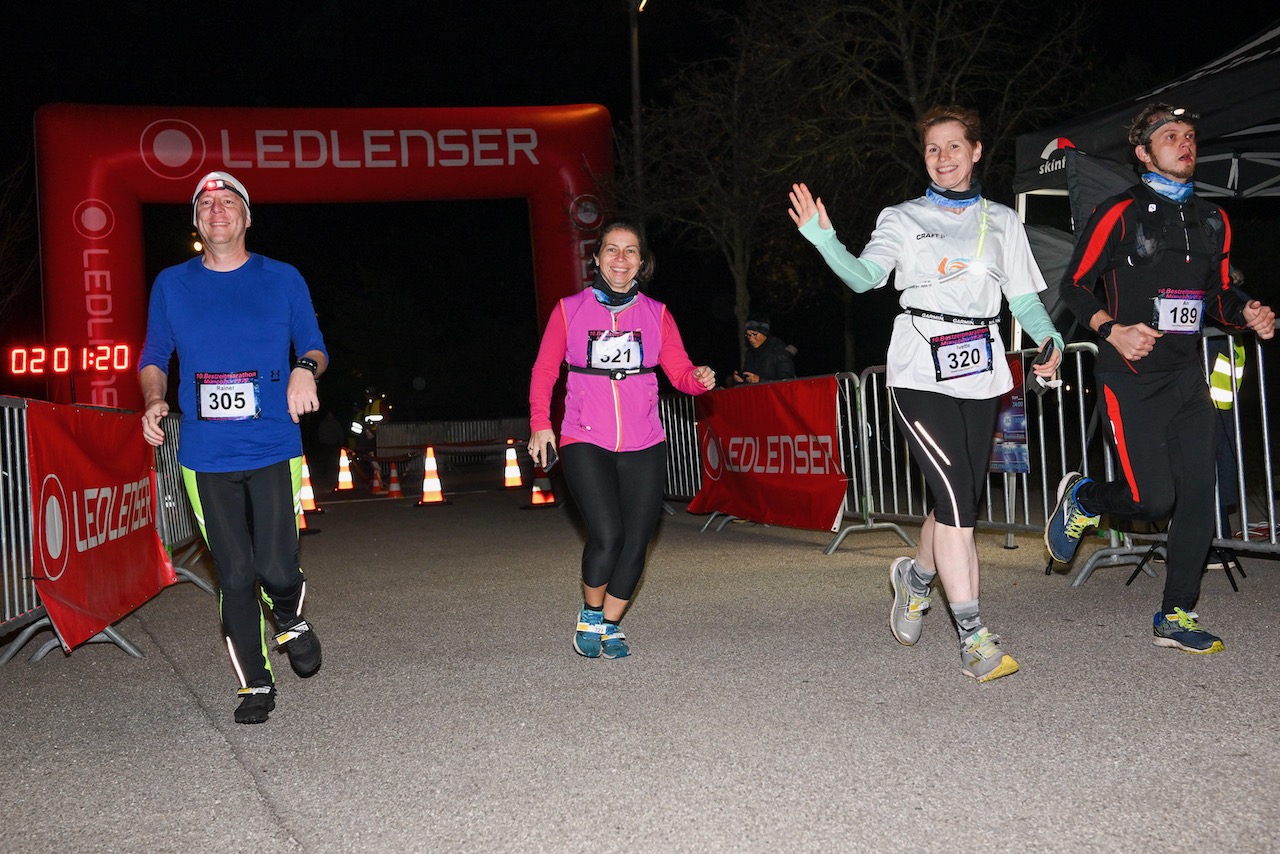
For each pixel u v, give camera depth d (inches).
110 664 204.4
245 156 573.9
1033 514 354.0
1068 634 185.9
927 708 147.9
